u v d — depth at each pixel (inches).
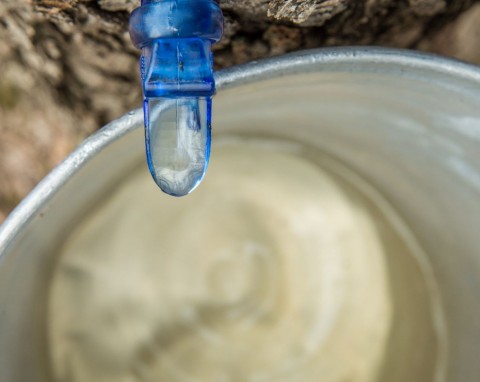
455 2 10.7
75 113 11.3
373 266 13.4
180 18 8.2
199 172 8.6
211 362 13.2
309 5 9.8
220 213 13.4
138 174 12.4
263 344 13.4
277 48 10.4
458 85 9.5
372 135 11.7
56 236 11.0
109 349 12.6
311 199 13.6
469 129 10.3
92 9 10.2
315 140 12.8
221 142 12.8
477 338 11.8
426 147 11.3
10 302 10.1
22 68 11.1
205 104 8.5
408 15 10.6
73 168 9.3
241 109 10.5
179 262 13.2
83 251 12.1
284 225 13.9
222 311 13.3
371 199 13.5
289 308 13.6
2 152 11.7
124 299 12.8
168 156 8.6
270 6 9.7
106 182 11.3
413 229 12.9
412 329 12.9
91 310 12.4
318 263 13.7
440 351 12.4
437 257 12.5
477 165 10.8
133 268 12.9
